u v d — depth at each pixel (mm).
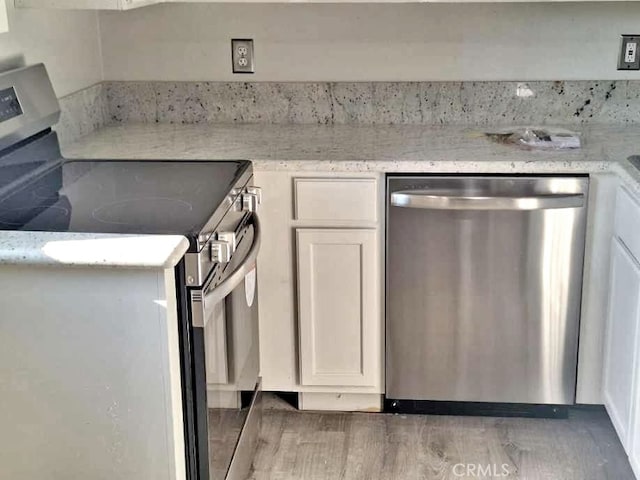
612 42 2824
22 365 1696
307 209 2471
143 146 2635
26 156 2266
